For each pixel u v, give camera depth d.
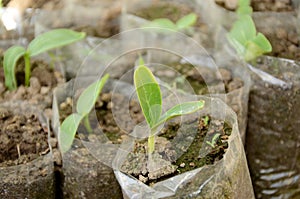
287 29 0.57
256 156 0.54
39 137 0.48
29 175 0.45
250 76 0.52
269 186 0.54
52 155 0.46
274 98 0.51
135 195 0.41
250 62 0.53
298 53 0.55
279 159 0.53
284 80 0.51
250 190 0.46
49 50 0.55
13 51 0.52
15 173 0.44
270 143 0.53
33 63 0.55
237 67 0.54
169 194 0.40
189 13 0.62
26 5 0.59
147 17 0.61
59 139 0.46
